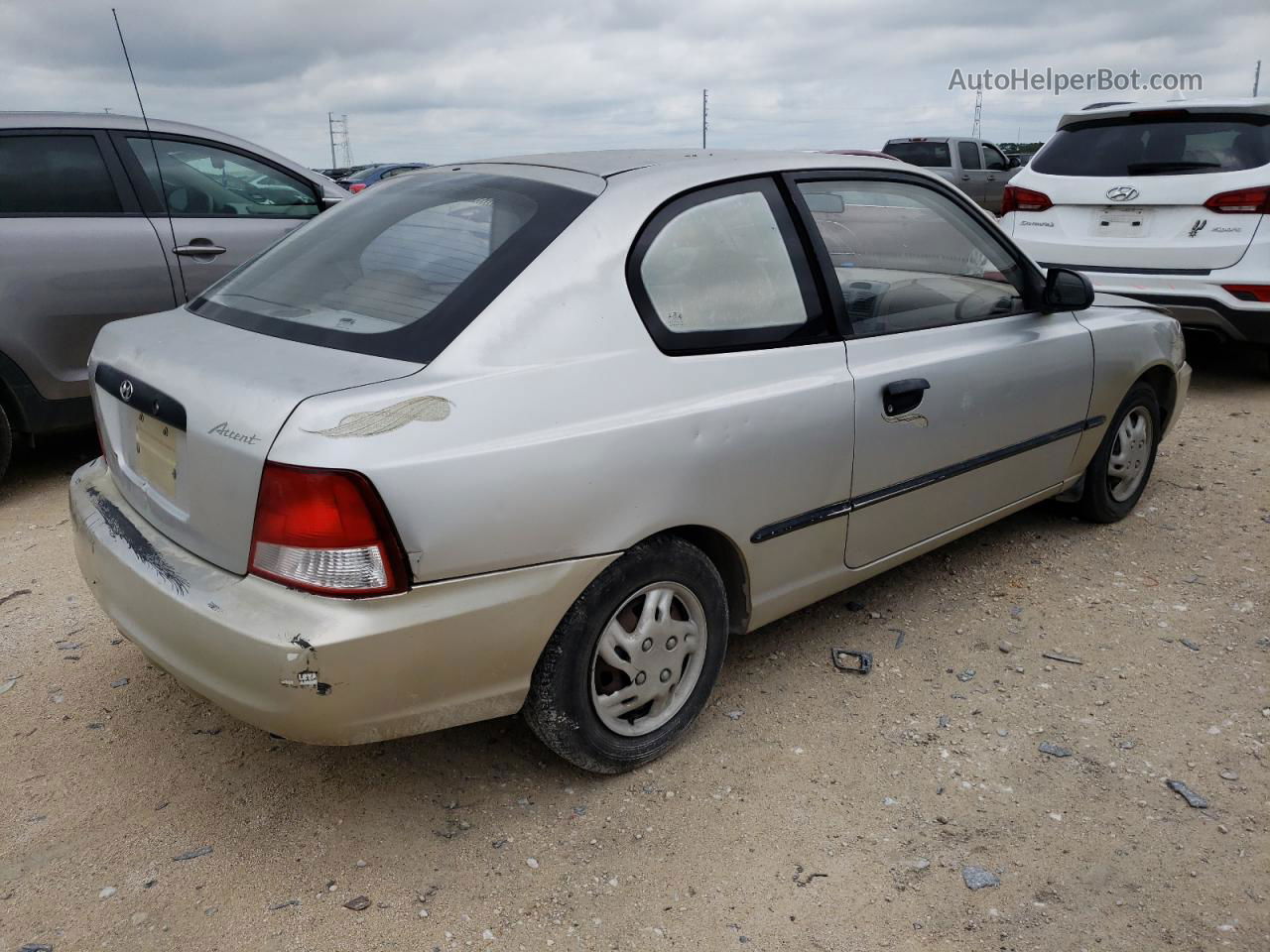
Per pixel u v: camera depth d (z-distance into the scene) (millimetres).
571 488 2377
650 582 2641
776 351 2869
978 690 3221
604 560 2471
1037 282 3820
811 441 2902
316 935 2240
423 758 2883
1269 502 4840
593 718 2631
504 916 2299
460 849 2516
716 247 2812
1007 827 2584
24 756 2879
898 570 4094
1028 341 3662
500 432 2289
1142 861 2461
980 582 3979
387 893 2367
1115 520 4570
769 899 2350
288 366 2359
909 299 3328
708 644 2857
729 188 2902
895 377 3145
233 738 2975
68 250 4930
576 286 2510
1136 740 2951
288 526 2135
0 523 4668
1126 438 4418
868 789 2736
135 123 5277
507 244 2566
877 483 3170
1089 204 6648
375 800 2699
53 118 5012
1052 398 3795
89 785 2752
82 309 5000
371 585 2146
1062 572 4062
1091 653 3449
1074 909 2311
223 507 2264
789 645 3504
